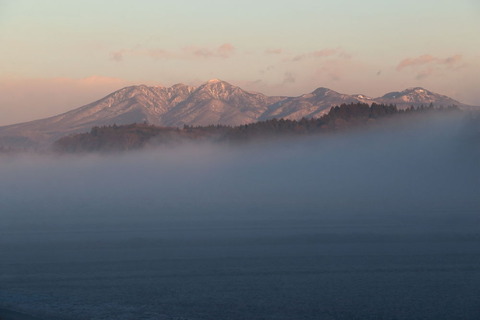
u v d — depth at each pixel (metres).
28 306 32.69
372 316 30.83
